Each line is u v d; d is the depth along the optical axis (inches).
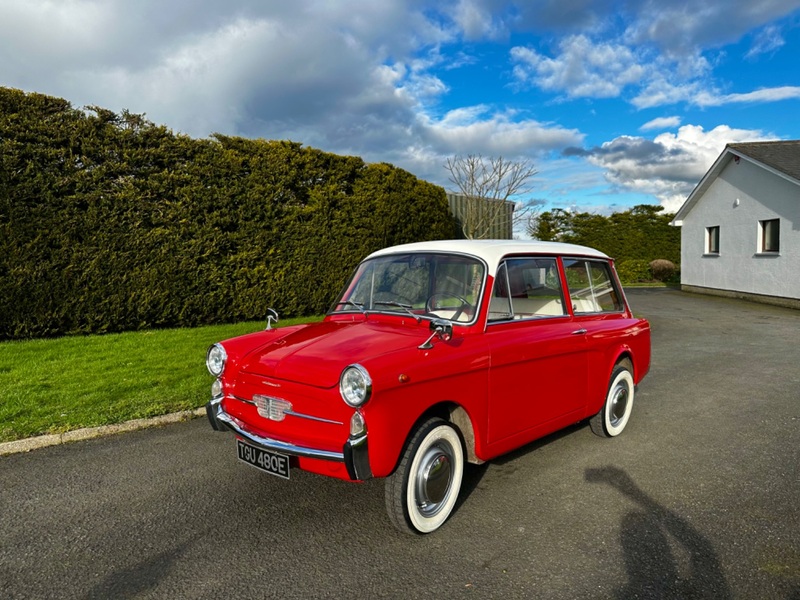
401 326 149.1
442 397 128.5
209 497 149.2
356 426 114.8
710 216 828.6
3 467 169.3
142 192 374.0
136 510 141.6
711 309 637.9
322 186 469.4
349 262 488.1
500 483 159.2
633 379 207.9
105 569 115.1
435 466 128.9
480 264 151.7
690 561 117.6
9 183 323.6
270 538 127.8
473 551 122.0
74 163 348.8
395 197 521.7
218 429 148.3
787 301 655.1
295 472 166.9
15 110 328.2
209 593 107.0
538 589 107.7
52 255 340.2
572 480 161.2
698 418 223.8
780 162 669.3
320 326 159.3
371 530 131.6
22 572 114.1
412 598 105.2
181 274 392.5
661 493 152.1
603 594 105.9
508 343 146.6
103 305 360.5
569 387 170.4
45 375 261.9
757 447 189.2
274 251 443.5
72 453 181.0
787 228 653.3
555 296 174.7
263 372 133.9
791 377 297.6
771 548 122.7
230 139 416.8
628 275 1120.2
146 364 286.8
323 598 105.3
